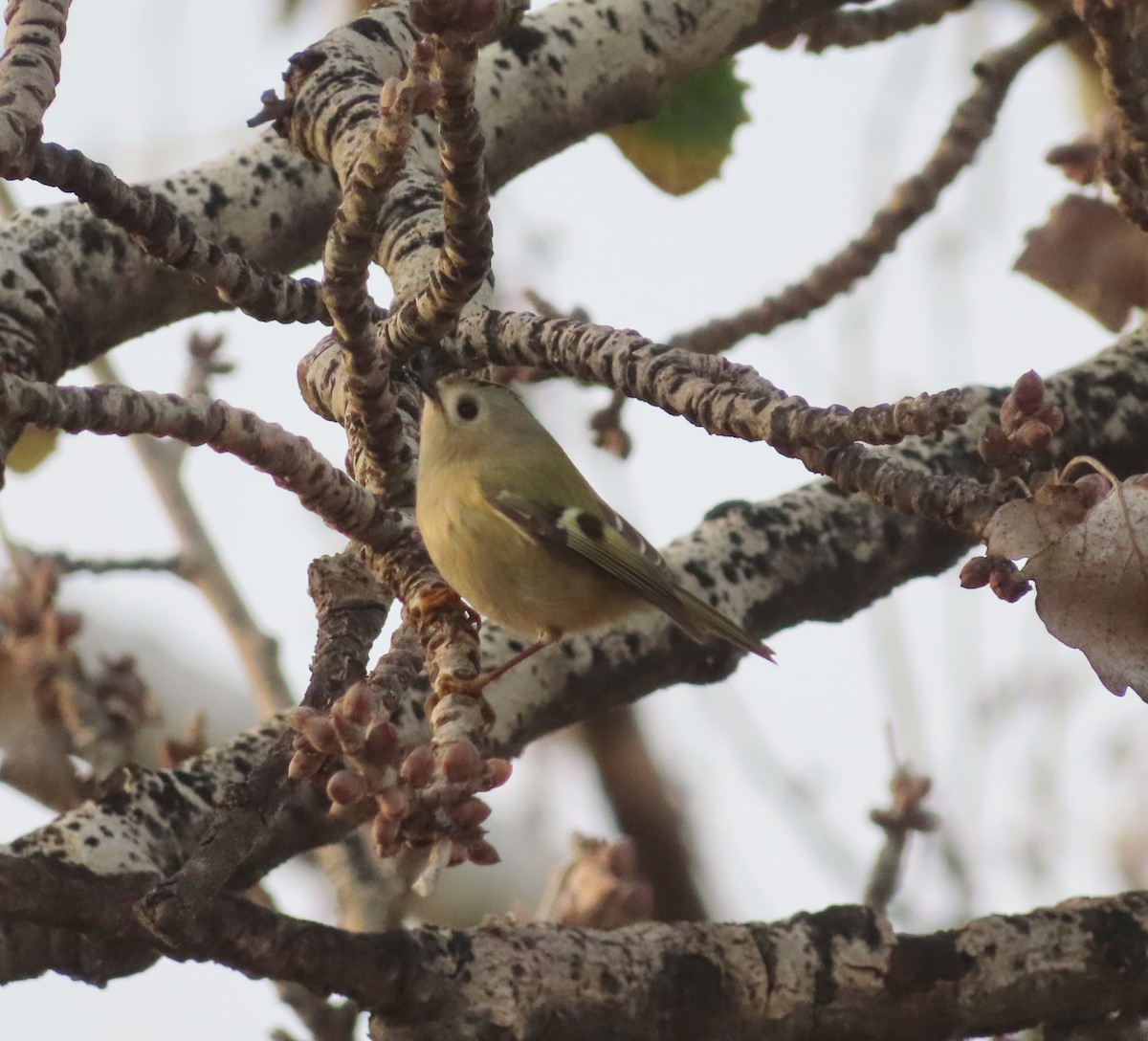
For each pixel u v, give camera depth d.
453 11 5.74
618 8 10.63
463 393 8.61
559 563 8.60
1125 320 9.52
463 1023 7.44
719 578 9.61
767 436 6.21
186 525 12.58
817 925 8.27
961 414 5.59
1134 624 5.19
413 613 7.14
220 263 7.17
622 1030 7.71
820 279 11.50
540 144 10.52
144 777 7.88
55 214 9.78
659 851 14.91
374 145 6.10
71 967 7.40
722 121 11.49
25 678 10.66
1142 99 8.02
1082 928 8.53
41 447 11.49
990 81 11.24
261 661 12.40
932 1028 8.25
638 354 6.95
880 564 9.84
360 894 10.85
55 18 6.32
